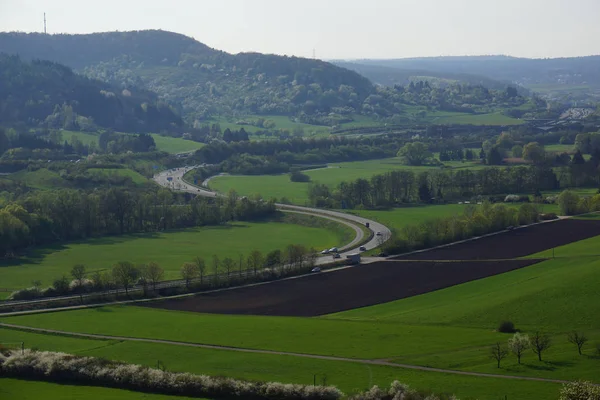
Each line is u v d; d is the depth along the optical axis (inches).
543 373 6254.9
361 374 6456.7
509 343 6761.8
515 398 5708.7
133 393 6190.9
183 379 6240.2
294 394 5964.6
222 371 6643.7
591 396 5113.2
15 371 6678.2
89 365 6589.6
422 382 6151.6
